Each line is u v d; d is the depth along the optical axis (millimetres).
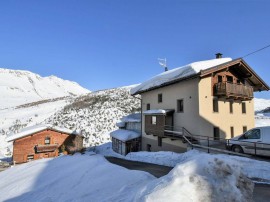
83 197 6828
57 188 8258
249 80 22984
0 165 21797
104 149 32562
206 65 19734
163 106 22594
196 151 15930
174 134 20078
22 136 25922
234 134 20672
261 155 12812
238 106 21609
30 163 14984
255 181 9367
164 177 4586
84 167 10688
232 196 3828
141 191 4590
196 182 3990
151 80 25688
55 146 27500
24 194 8242
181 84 20141
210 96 19000
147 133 23281
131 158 20922
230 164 4367
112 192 6754
